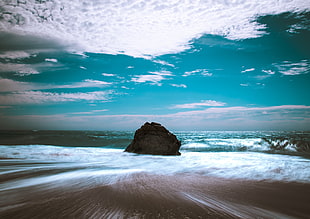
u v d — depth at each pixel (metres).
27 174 5.50
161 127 14.45
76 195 3.51
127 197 3.46
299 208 3.16
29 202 3.12
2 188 4.00
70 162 8.40
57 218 2.51
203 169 6.75
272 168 6.84
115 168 6.88
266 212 2.97
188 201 3.35
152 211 2.83
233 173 6.00
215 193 3.89
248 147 19.27
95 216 2.60
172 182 4.75
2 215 2.59
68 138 28.52
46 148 14.79
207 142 25.83
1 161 8.06
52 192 3.70
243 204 3.29
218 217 2.70
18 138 27.58
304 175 5.69
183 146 21.75
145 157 11.07
